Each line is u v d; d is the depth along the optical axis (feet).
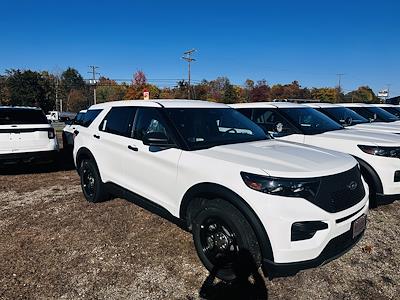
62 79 306.35
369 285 10.33
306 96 265.75
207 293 9.87
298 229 8.88
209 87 276.21
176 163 11.62
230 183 9.75
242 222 9.50
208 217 10.37
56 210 16.62
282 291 9.98
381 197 15.79
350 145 16.93
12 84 235.40
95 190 16.88
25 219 15.47
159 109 13.46
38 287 10.08
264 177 9.23
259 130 14.67
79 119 32.78
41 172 26.30
